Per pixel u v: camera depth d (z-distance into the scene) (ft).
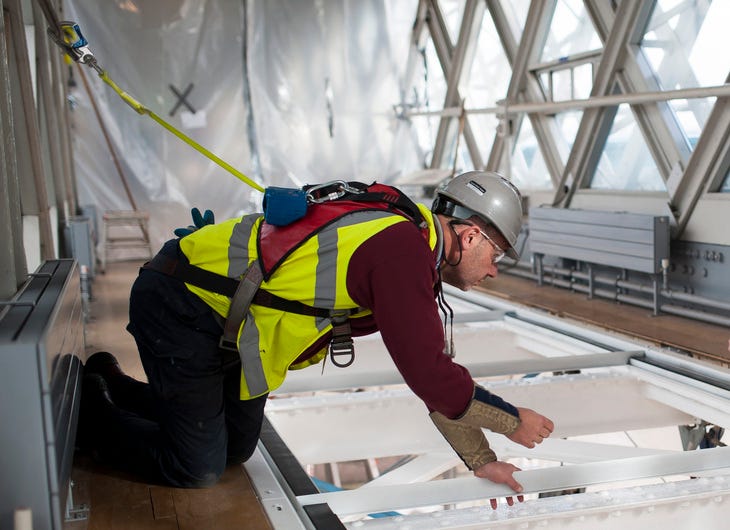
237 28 30.17
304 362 6.41
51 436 4.25
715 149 16.35
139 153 29.60
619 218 17.75
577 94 21.90
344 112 32.01
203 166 30.45
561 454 11.12
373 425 9.26
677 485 6.56
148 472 6.63
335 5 31.17
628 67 19.21
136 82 29.27
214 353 6.06
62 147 23.57
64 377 5.32
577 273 20.38
